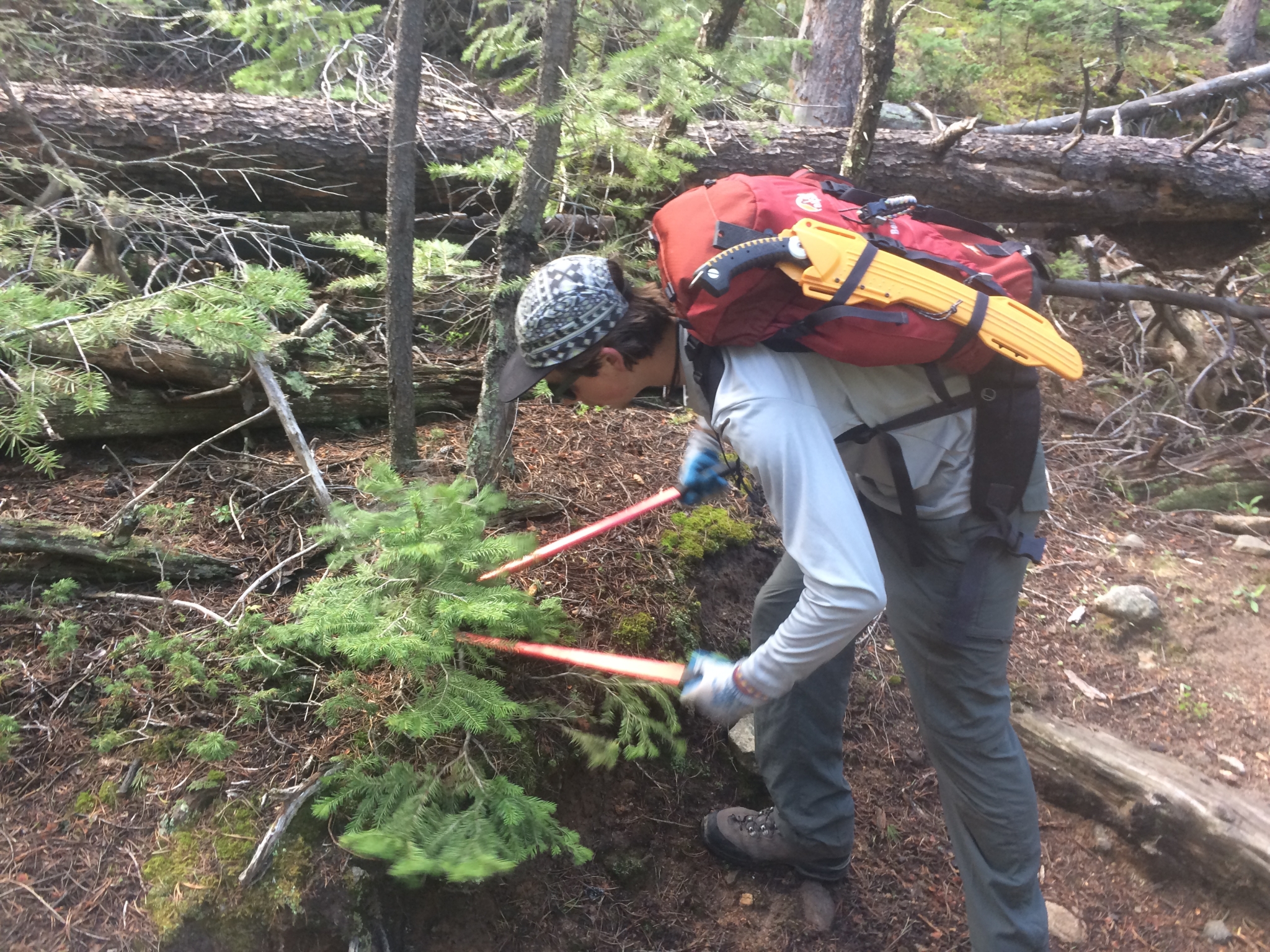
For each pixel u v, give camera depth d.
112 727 2.02
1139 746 2.83
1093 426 4.50
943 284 1.54
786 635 1.53
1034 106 7.54
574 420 3.39
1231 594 3.47
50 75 4.32
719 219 1.58
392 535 1.98
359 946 1.88
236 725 2.06
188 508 2.55
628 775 2.47
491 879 2.15
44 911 1.75
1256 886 2.48
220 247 3.64
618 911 2.31
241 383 2.75
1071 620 3.29
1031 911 1.87
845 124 5.69
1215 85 6.91
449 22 5.79
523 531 2.74
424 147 3.80
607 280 1.67
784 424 1.47
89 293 2.26
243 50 5.59
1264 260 5.42
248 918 1.82
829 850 2.39
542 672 2.34
